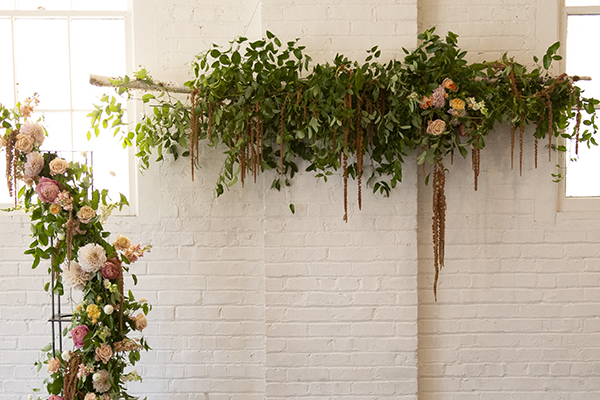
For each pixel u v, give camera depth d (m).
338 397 2.46
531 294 2.53
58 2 2.59
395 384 2.45
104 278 2.03
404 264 2.42
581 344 2.54
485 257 2.52
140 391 2.55
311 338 2.45
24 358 2.52
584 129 2.56
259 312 2.54
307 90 2.09
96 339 2.02
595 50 2.57
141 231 2.51
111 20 2.59
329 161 2.21
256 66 2.12
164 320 2.53
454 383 2.56
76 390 2.04
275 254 2.42
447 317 2.54
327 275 2.42
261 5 2.34
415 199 2.40
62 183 2.02
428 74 2.14
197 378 2.55
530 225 2.50
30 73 2.59
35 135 2.01
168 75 2.47
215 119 2.15
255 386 2.56
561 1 2.51
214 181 2.50
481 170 2.49
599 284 2.51
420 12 2.45
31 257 2.50
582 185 2.59
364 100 2.18
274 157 2.37
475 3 2.44
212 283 2.53
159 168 2.49
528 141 2.48
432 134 2.20
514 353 2.55
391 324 2.44
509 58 2.44
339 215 2.41
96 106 2.26
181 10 2.46
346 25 2.35
